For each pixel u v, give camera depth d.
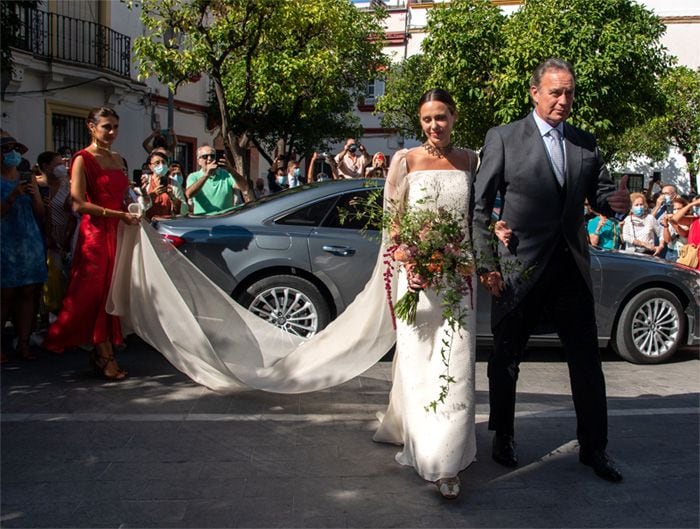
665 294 6.71
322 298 6.29
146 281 5.26
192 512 3.22
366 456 3.94
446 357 3.49
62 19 16.70
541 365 6.54
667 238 10.05
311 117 19.89
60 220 6.77
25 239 5.87
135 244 5.32
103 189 5.27
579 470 3.83
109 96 18.38
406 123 22.34
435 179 3.59
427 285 3.45
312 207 6.45
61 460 3.79
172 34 11.91
